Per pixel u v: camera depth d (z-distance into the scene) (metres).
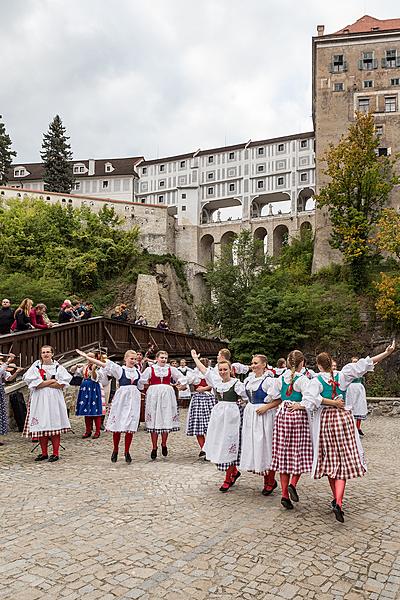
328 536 5.53
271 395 6.92
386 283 34.44
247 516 6.14
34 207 50.12
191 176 77.94
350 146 40.19
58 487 7.30
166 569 4.61
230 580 4.43
